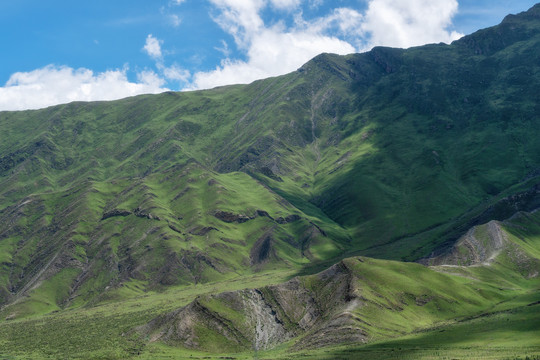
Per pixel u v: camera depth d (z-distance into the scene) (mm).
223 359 195750
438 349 165875
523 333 171375
